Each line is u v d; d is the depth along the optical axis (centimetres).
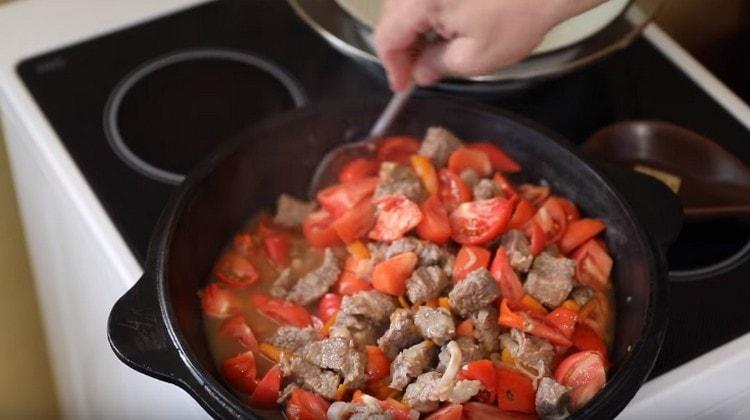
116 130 96
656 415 76
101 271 88
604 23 98
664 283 72
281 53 107
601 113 102
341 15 100
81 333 109
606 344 78
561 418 68
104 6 109
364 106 88
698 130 101
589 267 81
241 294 82
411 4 75
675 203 80
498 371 73
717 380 77
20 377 149
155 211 88
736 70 137
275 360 76
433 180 87
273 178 89
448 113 89
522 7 73
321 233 84
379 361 74
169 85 102
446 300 78
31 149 99
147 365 67
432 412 70
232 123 98
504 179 88
